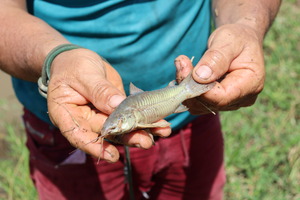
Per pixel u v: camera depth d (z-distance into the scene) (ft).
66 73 2.40
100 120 2.39
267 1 3.09
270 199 4.23
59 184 3.45
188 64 2.60
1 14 2.86
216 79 2.50
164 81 3.21
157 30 3.06
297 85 5.79
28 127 3.43
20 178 4.64
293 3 7.63
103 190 3.45
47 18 3.06
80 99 2.39
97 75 2.37
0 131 5.58
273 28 6.81
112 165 3.36
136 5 2.99
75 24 3.02
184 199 3.68
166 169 3.52
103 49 3.06
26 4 3.07
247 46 2.58
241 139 4.83
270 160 4.66
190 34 3.18
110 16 2.99
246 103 2.74
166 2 3.01
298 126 5.03
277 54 6.19
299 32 6.75
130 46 3.05
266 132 5.02
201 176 3.59
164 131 2.44
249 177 4.51
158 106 2.44
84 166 3.33
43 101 3.17
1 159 5.19
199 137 3.47
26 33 2.74
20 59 2.74
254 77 2.55
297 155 4.60
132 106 2.35
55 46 2.61
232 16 2.99
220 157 3.69
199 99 2.58
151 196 3.77
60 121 2.35
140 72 3.13
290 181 4.40
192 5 3.14
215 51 2.47
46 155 3.36
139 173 3.44
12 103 5.88
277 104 5.41
